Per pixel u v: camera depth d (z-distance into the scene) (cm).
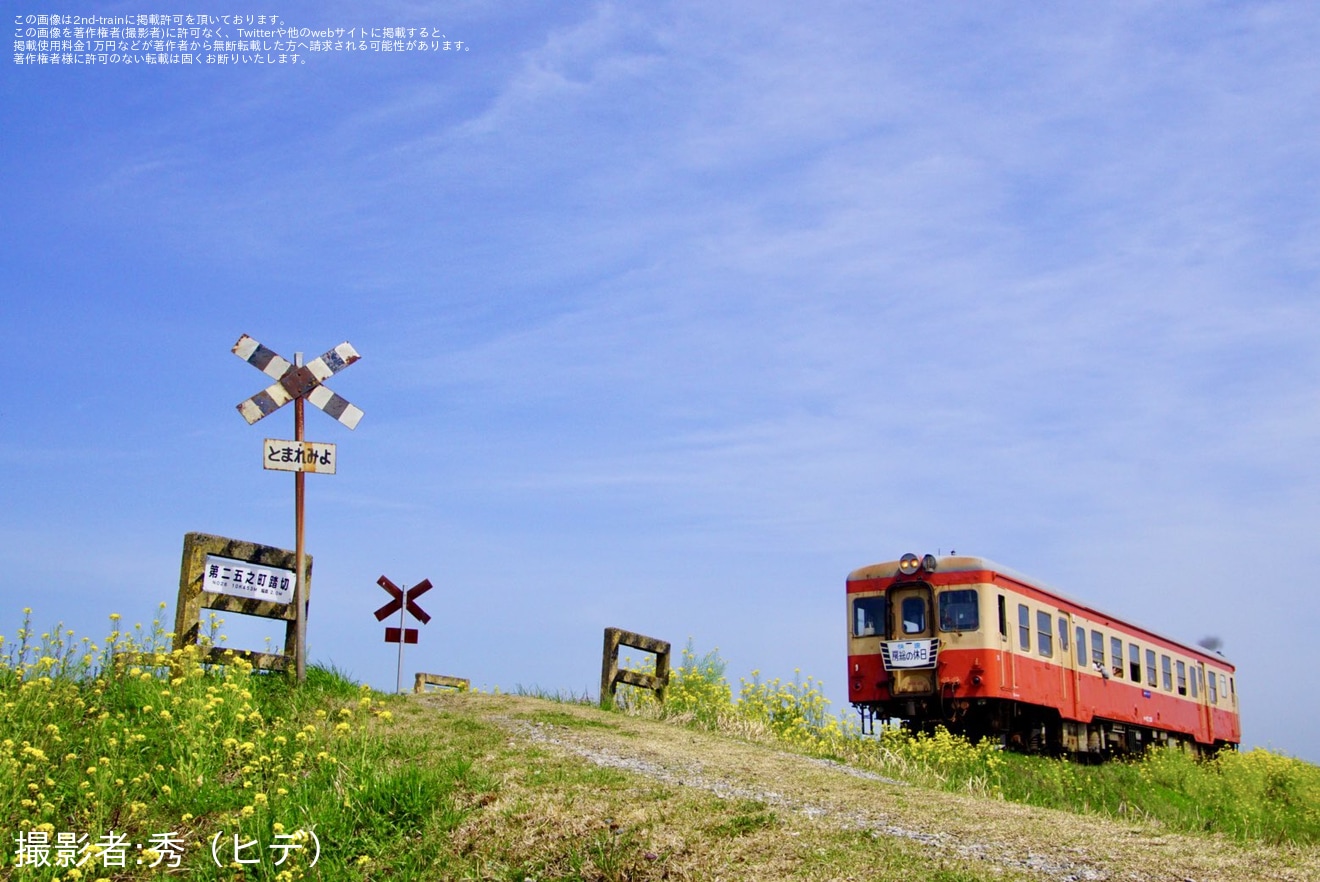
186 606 1162
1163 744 2622
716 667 1755
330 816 845
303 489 1246
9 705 971
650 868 716
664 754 1078
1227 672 3092
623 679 1485
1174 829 885
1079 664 2219
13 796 853
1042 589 2130
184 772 919
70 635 1145
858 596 2109
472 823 818
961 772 1441
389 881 765
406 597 1547
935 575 2012
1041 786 1515
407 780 871
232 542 1200
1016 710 1972
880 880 677
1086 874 696
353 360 1282
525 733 1134
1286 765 2117
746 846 739
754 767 1043
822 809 855
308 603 1253
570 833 779
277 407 1238
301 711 1127
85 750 979
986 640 1934
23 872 757
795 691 1630
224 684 1071
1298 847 822
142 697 1070
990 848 752
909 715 1997
